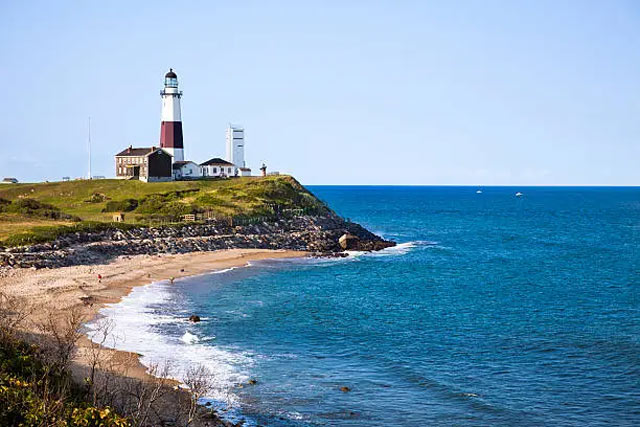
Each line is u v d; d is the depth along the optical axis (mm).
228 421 36844
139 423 31688
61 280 70500
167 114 163625
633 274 91875
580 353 50969
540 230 171500
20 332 42312
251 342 52500
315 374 45250
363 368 46781
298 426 36781
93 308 60312
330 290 76250
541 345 53062
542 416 38844
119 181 150250
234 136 185750
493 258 109750
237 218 118188
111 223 101750
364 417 38250
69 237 90125
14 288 64750
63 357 37156
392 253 114375
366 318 61844
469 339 54844
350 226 138750
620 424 37875
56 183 150875
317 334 55562
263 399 40406
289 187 150125
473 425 37500
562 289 79188
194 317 58344
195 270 86438
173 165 159625
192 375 43094
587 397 41875
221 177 164125
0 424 28188
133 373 42688
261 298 70250
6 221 101750
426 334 56250
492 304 69312
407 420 37938
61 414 29672
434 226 182500
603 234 160125
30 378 32625
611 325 59906
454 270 94625
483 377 45281
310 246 114875
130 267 83250
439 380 44500
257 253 105000
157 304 64750
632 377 45469
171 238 102812
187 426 34000
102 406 32969
